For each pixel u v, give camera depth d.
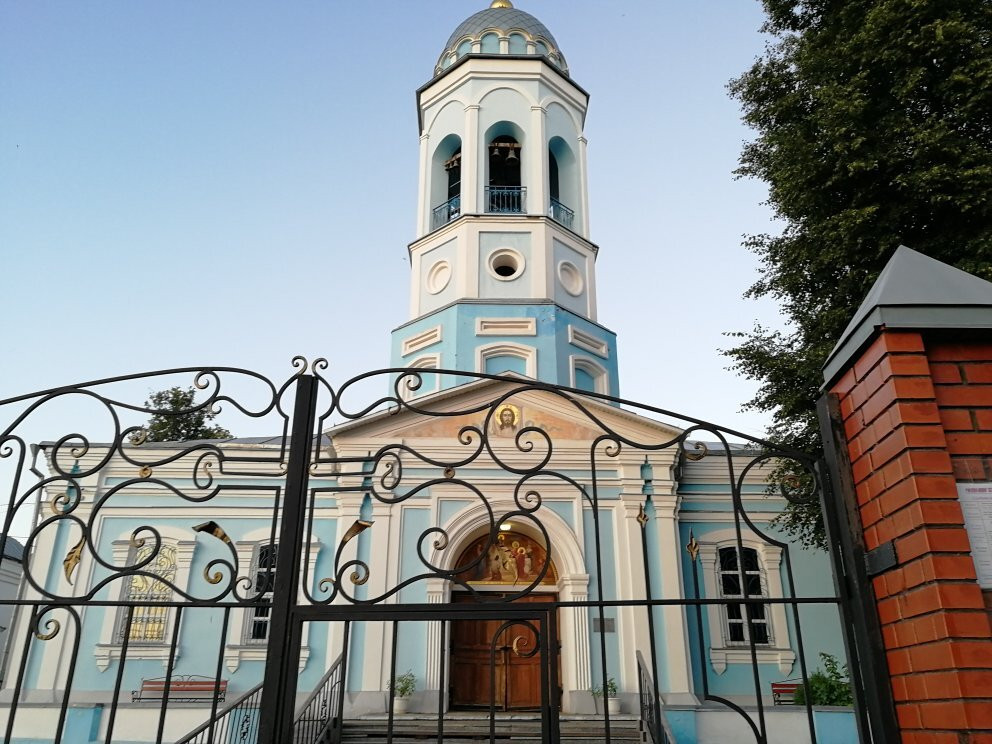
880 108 11.33
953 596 3.14
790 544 17.27
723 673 16.08
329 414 4.14
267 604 3.79
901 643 3.41
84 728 14.27
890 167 10.77
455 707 14.91
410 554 15.51
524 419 16.52
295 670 3.68
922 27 10.61
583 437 16.42
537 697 15.01
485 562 16.00
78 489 4.02
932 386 3.52
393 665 3.71
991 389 3.55
